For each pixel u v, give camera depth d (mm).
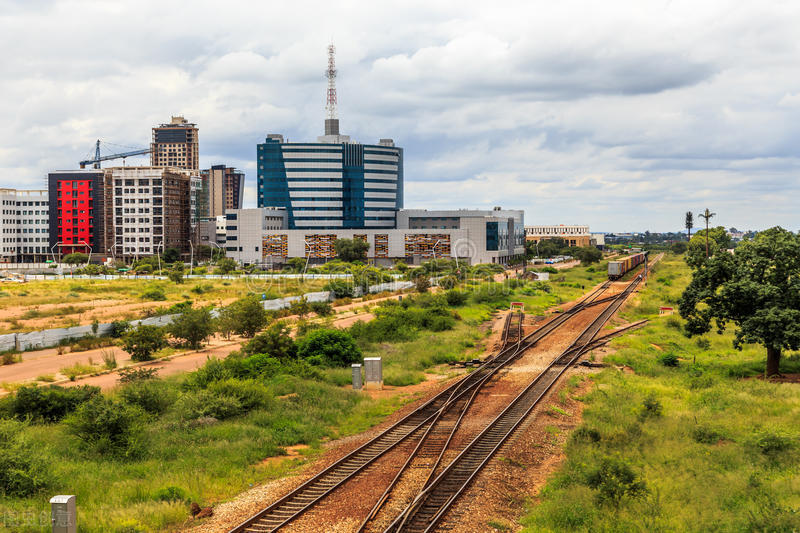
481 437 26797
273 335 45156
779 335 37531
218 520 18547
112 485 21375
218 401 30953
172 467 23359
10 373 44969
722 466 23328
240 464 23906
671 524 17984
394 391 38344
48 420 30672
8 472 20500
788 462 23266
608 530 17547
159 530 17953
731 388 35438
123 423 25969
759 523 17281
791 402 31578
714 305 41594
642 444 26141
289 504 19641
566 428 29172
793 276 38562
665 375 41844
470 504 19625
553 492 20906
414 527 17938
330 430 29516
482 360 47500
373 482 21516
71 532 16781
